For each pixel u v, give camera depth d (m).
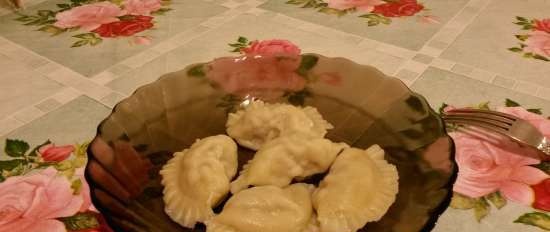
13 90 0.34
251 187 0.24
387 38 0.38
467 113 0.29
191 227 0.22
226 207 0.23
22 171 0.27
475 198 0.24
